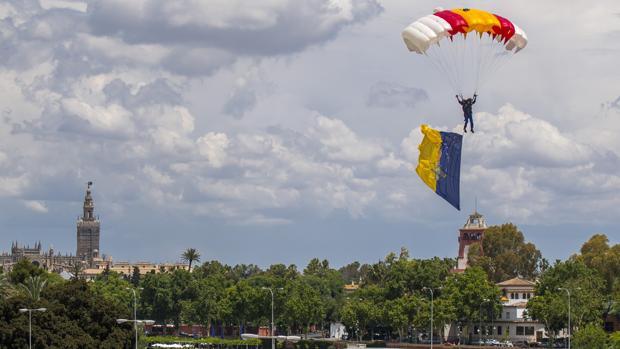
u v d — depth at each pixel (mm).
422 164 105875
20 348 181750
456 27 116250
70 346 183875
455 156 105562
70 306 193125
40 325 185250
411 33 116188
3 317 184625
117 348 191000
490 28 118500
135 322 199000
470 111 108875
